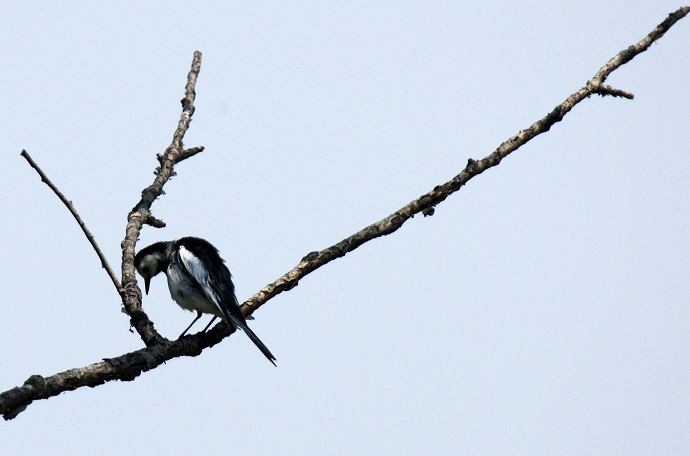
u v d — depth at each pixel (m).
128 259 11.88
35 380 8.70
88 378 9.24
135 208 13.10
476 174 12.42
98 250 11.39
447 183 12.24
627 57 13.55
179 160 14.20
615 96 13.30
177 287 12.62
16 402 8.45
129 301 10.98
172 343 10.41
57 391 8.91
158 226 13.15
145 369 9.86
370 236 11.77
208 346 10.81
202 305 12.53
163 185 13.70
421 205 12.10
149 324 10.57
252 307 11.44
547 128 12.87
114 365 9.53
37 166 11.02
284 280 11.48
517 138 12.77
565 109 12.78
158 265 13.70
